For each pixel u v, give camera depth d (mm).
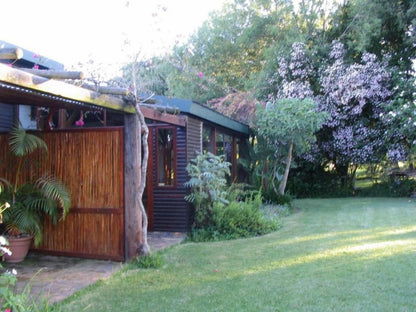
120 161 5203
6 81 2984
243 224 6973
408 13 12484
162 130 7590
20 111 6973
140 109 5297
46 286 4137
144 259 4953
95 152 5336
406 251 5102
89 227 5340
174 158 7371
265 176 11516
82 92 3957
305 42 14094
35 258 5430
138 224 5109
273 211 9383
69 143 5477
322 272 4352
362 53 13406
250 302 3521
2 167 5746
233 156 11383
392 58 13414
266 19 16328
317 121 10273
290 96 13547
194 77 17094
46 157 5586
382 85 13070
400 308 3264
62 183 5469
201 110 7621
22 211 5141
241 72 18656
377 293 3625
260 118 10844
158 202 7465
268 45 16859
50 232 5562
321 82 13469
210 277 4344
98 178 5309
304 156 13992
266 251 5539
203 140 8758
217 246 6035
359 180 15234
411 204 10820
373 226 7176
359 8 13164
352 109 13320
